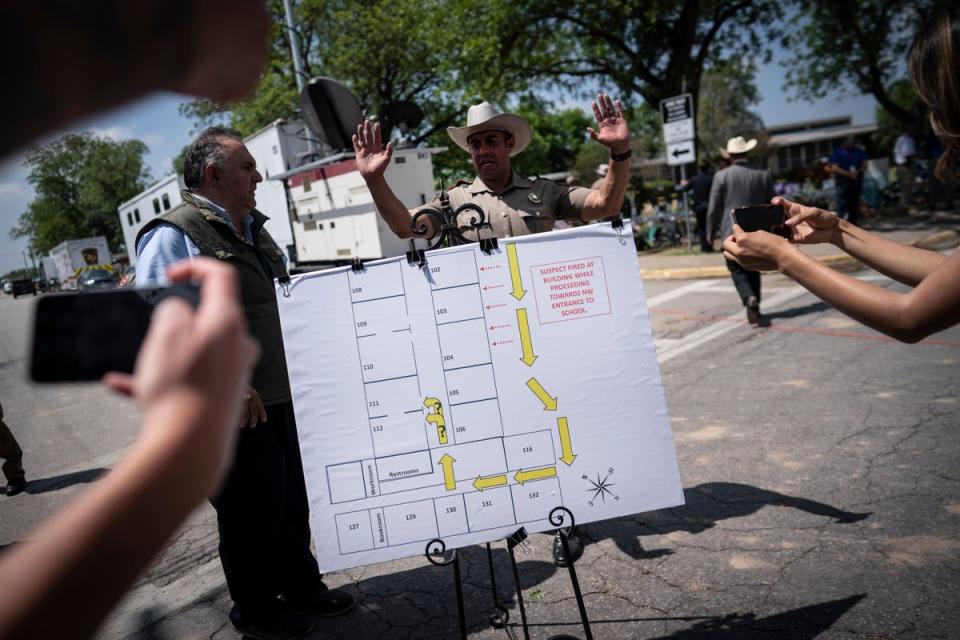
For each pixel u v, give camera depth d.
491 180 3.08
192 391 0.53
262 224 2.82
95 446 5.59
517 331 2.04
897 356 5.07
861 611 2.30
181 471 0.50
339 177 9.23
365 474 2.01
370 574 2.97
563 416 2.04
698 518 3.08
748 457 3.65
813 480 3.29
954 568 2.47
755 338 6.14
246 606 2.54
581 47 18.28
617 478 2.05
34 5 0.40
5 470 4.57
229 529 2.49
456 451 2.03
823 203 14.10
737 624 2.32
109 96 0.47
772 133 50.25
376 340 2.03
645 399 2.06
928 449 3.45
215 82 0.52
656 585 2.61
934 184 13.01
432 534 2.02
